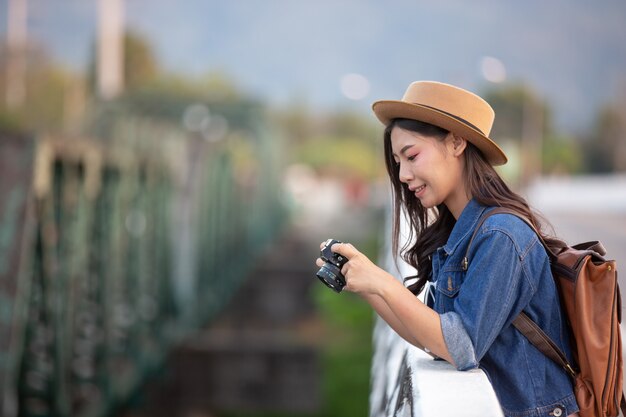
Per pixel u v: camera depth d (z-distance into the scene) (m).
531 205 2.58
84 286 11.23
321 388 21.56
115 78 31.81
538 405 2.48
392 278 2.42
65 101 61.47
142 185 15.23
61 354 9.70
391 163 2.74
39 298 9.02
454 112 2.52
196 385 21.48
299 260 35.31
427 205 2.59
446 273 2.50
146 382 17.11
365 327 21.78
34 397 9.68
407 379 2.39
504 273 2.38
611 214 25.27
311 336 24.80
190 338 21.44
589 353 2.46
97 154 10.48
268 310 32.03
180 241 19.34
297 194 72.00
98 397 12.04
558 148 97.38
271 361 21.78
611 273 2.47
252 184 34.16
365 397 20.30
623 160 101.12
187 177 20.06
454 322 2.34
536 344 2.48
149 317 16.83
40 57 62.22
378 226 46.72
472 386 2.19
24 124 53.69
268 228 36.75
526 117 57.19
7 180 7.61
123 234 13.08
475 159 2.53
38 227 8.49
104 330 12.05
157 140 21.66
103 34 31.72
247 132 35.16
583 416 2.51
